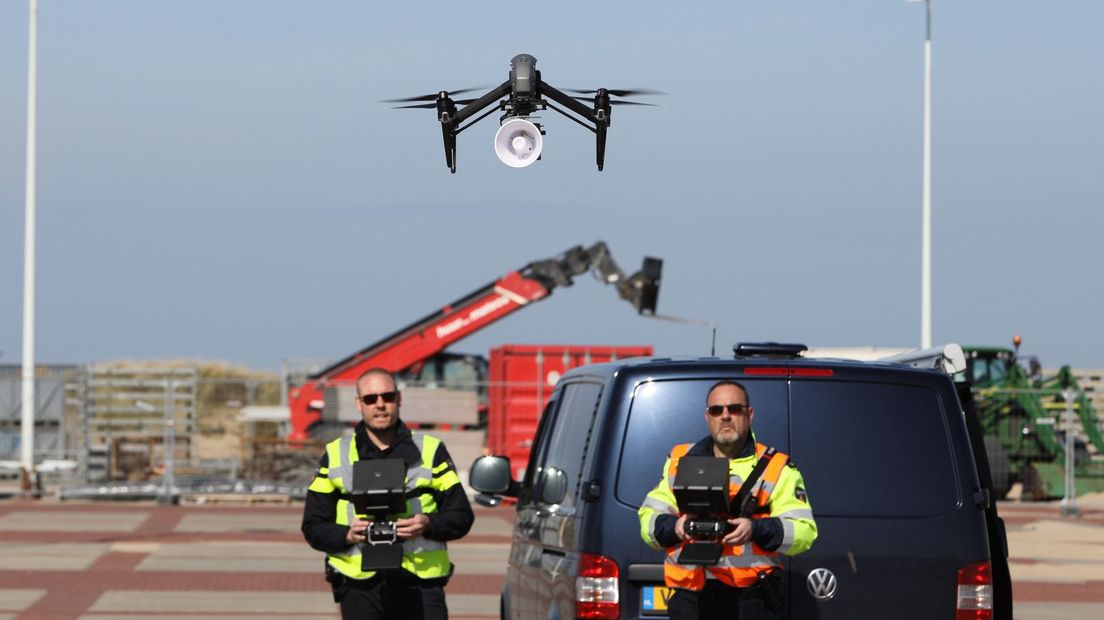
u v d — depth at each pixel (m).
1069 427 51.75
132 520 43.69
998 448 54.91
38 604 25.47
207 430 88.25
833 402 12.86
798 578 12.56
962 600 12.72
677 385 12.85
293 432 58.66
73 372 57.69
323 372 61.72
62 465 55.50
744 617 12.11
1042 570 32.72
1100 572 32.38
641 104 15.45
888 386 12.93
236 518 44.84
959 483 12.85
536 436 16.64
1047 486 54.81
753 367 12.90
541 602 14.39
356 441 13.35
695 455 11.98
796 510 11.77
